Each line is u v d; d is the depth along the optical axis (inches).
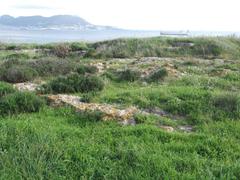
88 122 388.2
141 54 1019.9
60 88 523.5
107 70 723.4
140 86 591.5
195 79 617.0
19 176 253.6
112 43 1131.3
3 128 332.2
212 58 989.8
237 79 654.5
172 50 1065.5
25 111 418.9
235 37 1298.0
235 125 394.9
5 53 1113.4
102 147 315.3
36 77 643.5
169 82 611.8
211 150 327.9
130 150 303.4
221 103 452.8
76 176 269.6
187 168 286.5
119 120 398.3
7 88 475.2
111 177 268.1
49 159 279.4
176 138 354.0
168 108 452.8
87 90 534.3
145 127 370.6
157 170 276.8
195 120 418.3
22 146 289.1
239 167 281.6
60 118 401.4
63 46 1086.4
